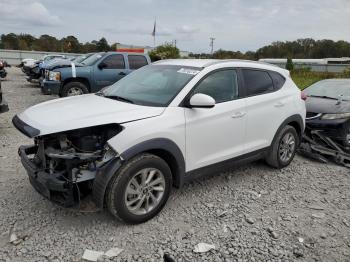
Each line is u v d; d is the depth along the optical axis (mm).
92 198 3668
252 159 4977
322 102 6973
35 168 3553
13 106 10414
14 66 40000
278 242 3484
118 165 3383
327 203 4457
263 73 5156
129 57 11578
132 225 3660
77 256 3127
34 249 3191
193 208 4102
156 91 4176
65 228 3549
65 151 3416
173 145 3762
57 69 10688
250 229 3699
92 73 10953
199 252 3248
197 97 3795
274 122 5160
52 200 3439
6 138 6727
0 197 4145
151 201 3758
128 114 3613
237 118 4496
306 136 6543
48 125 3322
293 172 5543
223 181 4969
